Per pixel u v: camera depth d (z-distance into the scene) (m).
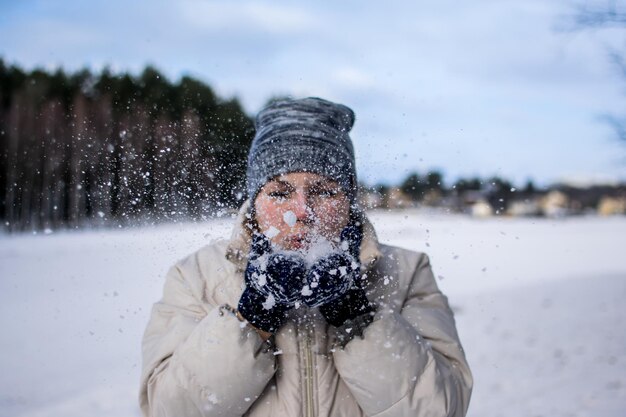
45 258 12.24
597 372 4.98
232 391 1.44
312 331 1.57
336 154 1.64
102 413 3.81
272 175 1.56
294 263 1.35
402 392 1.48
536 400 4.26
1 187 22.06
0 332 6.01
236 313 1.46
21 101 28.67
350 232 1.54
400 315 1.60
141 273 8.57
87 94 26.69
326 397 1.54
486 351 5.83
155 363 1.56
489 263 13.33
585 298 8.90
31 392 4.27
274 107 1.71
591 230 28.27
